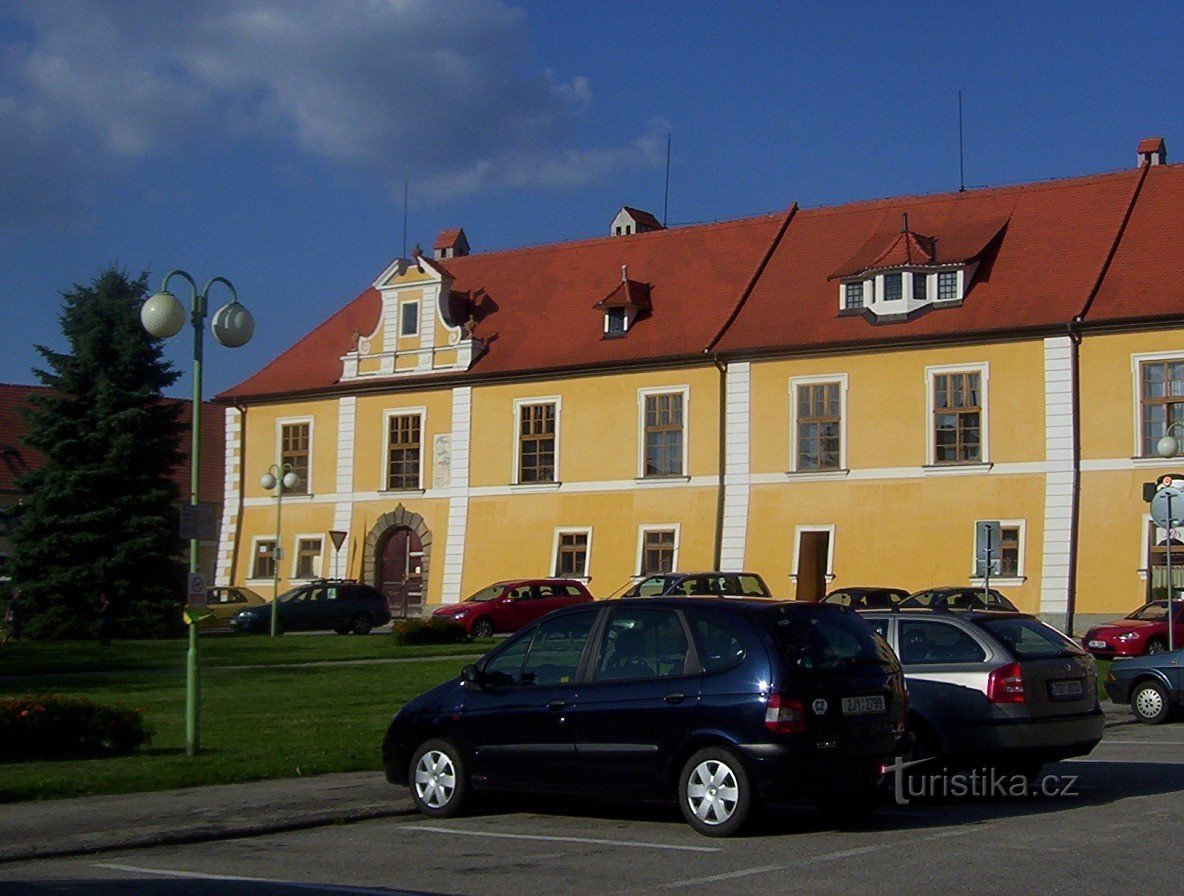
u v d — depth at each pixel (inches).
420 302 2123.5
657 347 1905.8
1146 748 804.0
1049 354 1653.5
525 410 2009.1
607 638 556.1
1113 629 1349.7
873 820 563.5
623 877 448.5
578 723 546.3
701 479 1850.4
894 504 1726.1
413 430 2111.2
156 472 2075.5
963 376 1704.0
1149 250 1694.1
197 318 748.6
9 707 691.4
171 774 649.6
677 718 525.0
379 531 2110.0
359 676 1171.3
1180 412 1587.1
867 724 529.3
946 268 1740.9
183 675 1194.6
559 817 581.9
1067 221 1781.5
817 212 2005.4
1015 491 1659.7
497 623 1712.6
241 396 2261.3
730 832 515.2
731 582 1491.1
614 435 1925.4
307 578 2174.0
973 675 614.5
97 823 546.0
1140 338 1612.9
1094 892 411.5
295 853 504.7
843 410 1768.0
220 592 2080.5
